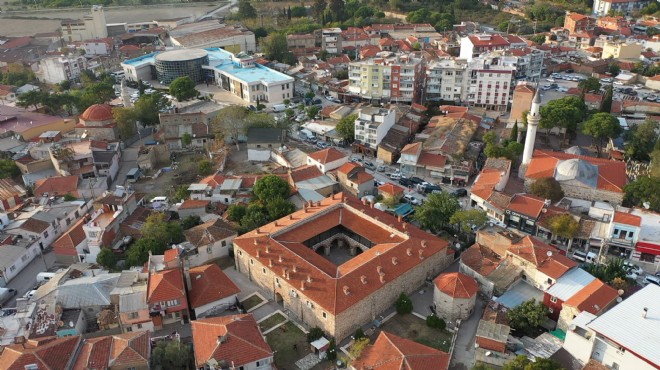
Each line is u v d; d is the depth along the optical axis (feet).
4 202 467.52
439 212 433.48
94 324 340.18
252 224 426.92
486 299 359.25
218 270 366.02
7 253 396.78
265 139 593.01
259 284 375.45
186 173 556.10
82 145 562.25
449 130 599.57
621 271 363.56
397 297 357.61
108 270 388.98
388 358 279.49
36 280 390.01
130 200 455.63
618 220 397.80
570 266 349.61
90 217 439.63
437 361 279.08
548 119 597.52
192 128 631.56
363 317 335.67
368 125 582.76
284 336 331.77
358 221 411.13
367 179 497.46
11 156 581.12
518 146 548.31
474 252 387.55
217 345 285.43
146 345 293.64
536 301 342.44
